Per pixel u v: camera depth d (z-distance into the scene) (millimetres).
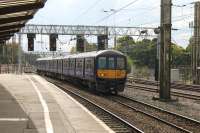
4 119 18578
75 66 52094
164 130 19625
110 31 79062
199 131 19562
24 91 35781
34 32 78500
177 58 111438
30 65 156250
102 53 40938
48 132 15367
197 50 65312
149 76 89562
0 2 20719
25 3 22297
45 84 46875
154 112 26969
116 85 41094
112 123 21156
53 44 79062
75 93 39938
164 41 34312
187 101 34594
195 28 65562
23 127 16375
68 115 21219
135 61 111688
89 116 21031
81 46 80312
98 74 40719
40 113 21016
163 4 34344
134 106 30625
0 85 43656
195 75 64312
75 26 79062
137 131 18453
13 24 33000
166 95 34312
